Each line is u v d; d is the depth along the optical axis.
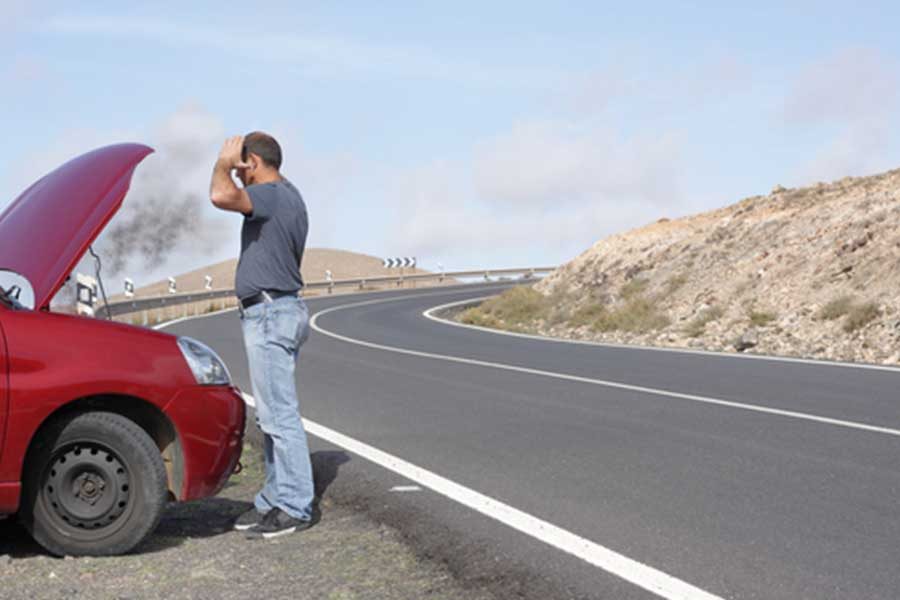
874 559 5.40
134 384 5.50
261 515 6.20
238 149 5.95
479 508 6.62
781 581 5.05
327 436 9.53
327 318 33.75
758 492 6.95
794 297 22.73
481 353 18.42
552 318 30.88
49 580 5.12
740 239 30.06
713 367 14.88
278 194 6.14
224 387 5.81
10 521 6.28
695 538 5.85
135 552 5.65
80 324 5.57
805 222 28.58
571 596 4.87
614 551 5.61
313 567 5.37
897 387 12.12
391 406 11.53
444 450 8.72
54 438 5.39
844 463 7.86
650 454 8.35
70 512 5.46
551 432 9.52
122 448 5.46
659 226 38.47
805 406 10.81
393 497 7.00
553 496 6.94
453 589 4.98
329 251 98.81
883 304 19.33
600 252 37.97
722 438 9.03
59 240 5.46
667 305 27.08
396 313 37.12
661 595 4.87
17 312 5.45
